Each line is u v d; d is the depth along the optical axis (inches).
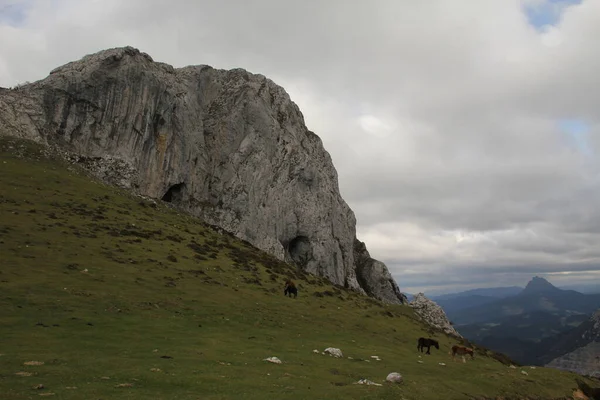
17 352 1000.9
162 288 1937.7
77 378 861.8
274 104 5930.1
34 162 3272.6
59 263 1876.2
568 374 2304.4
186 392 865.5
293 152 5615.2
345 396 1013.2
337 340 1895.9
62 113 3951.8
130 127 4249.5
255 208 4953.3
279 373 1141.7
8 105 3673.7
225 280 2380.7
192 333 1492.4
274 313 2074.3
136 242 2504.9
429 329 2942.9
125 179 3927.2
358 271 6402.6
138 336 1326.3
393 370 1521.9
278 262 3481.8
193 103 5022.1
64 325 1304.1
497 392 1606.8
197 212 4603.8
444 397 1291.8
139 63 4507.9
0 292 1459.2
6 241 1946.4
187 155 4712.1
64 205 2711.6
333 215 5944.9
